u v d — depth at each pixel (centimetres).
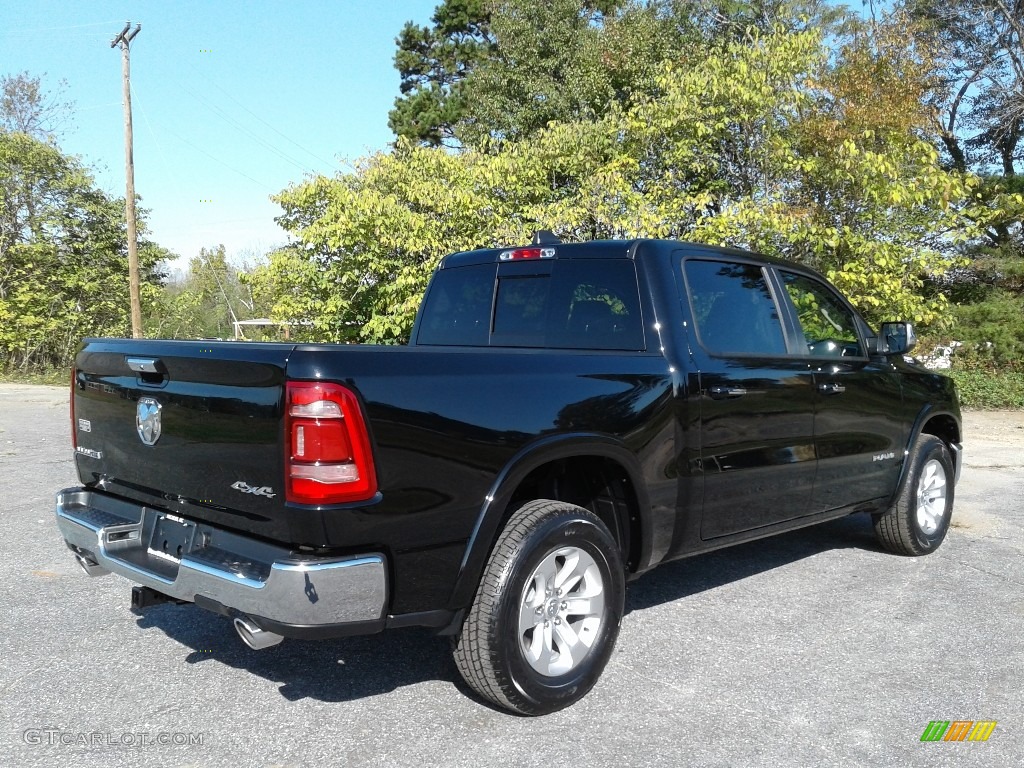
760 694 355
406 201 1370
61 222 2556
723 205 1298
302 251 1410
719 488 409
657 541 384
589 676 345
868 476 515
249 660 385
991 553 582
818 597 483
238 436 295
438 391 303
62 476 822
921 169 1177
